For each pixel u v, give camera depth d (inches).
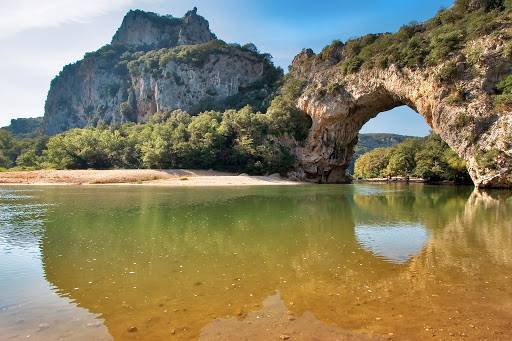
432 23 2738.7
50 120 7819.9
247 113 3516.2
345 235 694.5
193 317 313.6
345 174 3937.0
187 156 3179.1
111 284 406.6
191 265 483.2
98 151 3324.3
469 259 507.5
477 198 1534.2
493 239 649.6
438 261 498.3
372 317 309.7
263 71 5590.6
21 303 350.3
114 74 6811.0
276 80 5319.9
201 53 5506.9
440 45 2279.8
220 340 270.1
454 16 2600.9
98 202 1312.7
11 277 434.3
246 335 277.7
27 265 487.2
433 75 2262.6
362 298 355.9
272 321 303.1
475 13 2432.3
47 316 318.0
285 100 3646.7
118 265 485.1
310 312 322.0
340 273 442.9
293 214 1005.8
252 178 3011.8
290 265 480.7
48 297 366.3
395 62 2613.2
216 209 1118.4
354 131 3469.5
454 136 2080.5
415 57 2437.3
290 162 3324.3
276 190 2068.2
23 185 2404.0
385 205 1261.1
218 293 374.0
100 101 6889.8
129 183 2630.4
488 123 1952.5
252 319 307.7
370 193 1870.1
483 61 2060.8
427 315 313.6
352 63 3063.5
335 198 1549.0
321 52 3661.4
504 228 768.3
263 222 858.1
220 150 3304.6
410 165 3885.3
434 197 1615.4
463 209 1127.6
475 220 886.4
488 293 368.5
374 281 410.0
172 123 3833.7
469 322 299.4
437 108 2209.6
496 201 1390.3
